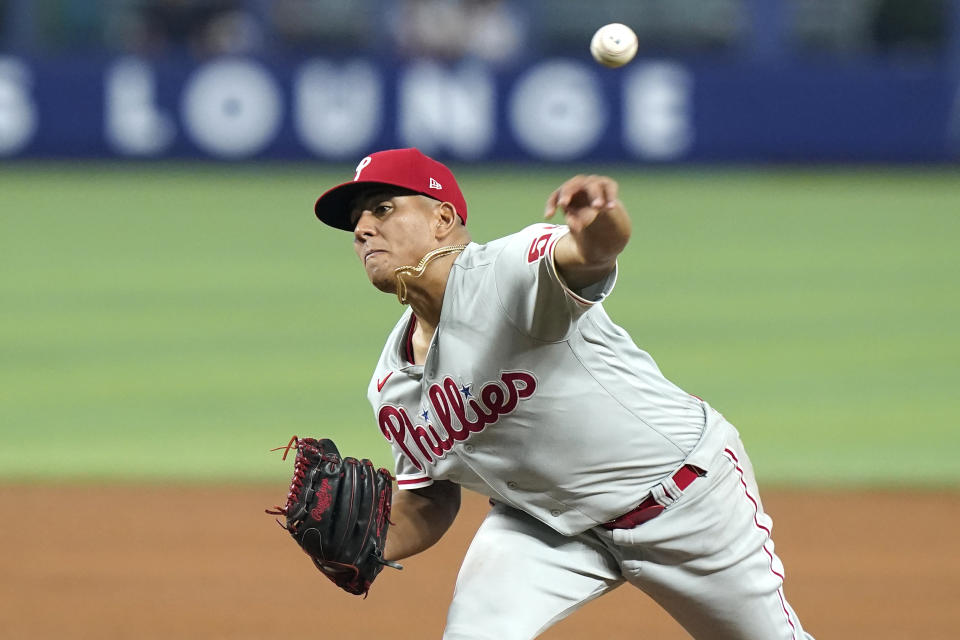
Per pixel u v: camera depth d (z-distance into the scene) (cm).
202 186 7144
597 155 7662
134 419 3353
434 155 7569
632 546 1295
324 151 7550
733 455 1327
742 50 8194
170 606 2111
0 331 4325
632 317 4588
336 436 3186
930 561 2370
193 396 3578
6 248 5644
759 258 5600
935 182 7519
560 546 1324
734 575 1305
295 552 2417
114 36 7962
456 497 1444
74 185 7106
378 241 1251
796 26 8225
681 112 7669
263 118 7519
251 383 3719
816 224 6347
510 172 7550
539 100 7581
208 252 5650
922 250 5784
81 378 3769
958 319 4594
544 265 1140
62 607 2098
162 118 7506
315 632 1998
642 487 1284
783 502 2747
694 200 6919
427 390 1280
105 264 5384
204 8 7975
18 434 3212
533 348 1213
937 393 3647
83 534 2500
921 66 7794
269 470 2950
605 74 7612
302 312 4641
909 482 2892
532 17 8112
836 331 4400
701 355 4066
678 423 1295
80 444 3133
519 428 1252
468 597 1298
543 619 1298
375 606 2127
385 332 4369
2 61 7438
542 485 1283
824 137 7750
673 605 1339
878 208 6744
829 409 3481
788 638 1349
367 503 1302
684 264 5478
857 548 2448
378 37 8000
